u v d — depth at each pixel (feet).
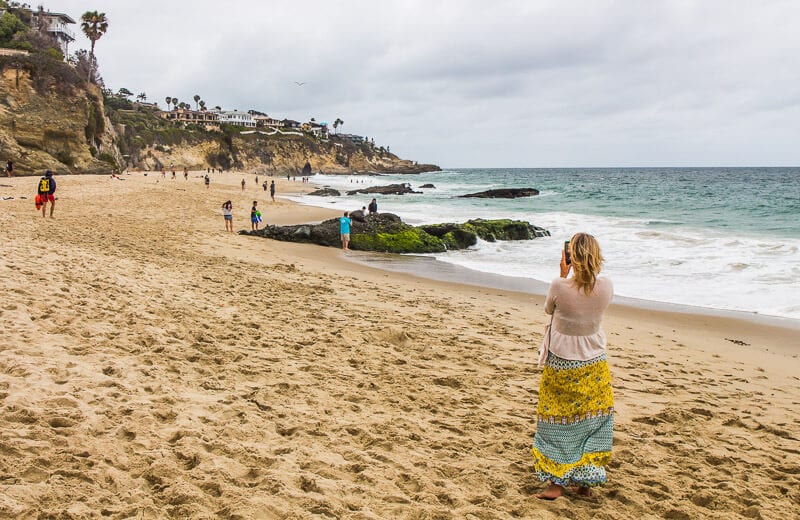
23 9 268.62
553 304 12.49
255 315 28.60
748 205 137.28
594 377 12.35
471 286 47.96
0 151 165.58
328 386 19.45
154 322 24.00
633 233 77.92
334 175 493.36
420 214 118.11
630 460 15.62
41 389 15.30
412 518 11.31
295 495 11.44
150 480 11.62
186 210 98.12
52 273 29.73
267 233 74.28
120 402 15.35
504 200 168.86
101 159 213.66
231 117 552.82
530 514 12.01
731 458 16.16
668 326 36.09
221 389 17.84
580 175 474.08
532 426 17.53
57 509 9.87
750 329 35.32
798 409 21.30
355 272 53.01
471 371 23.20
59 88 182.80
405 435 15.88
